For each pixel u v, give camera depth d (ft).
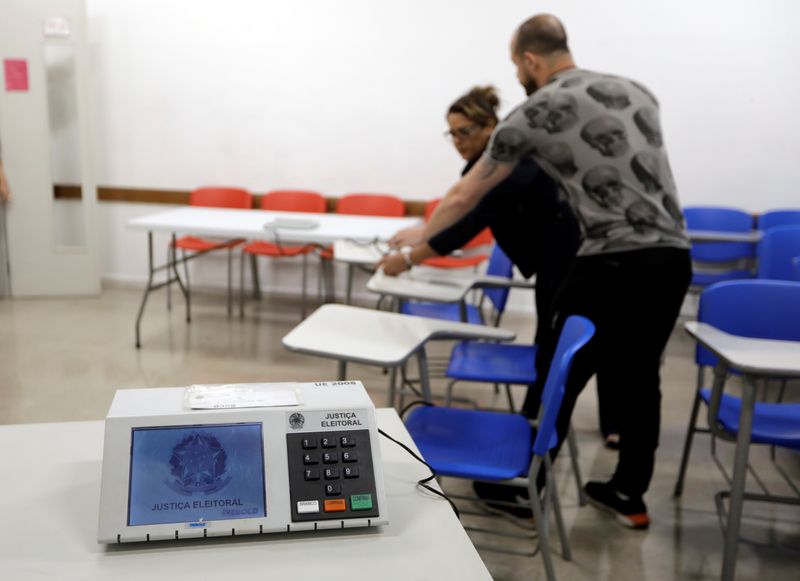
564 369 6.04
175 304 17.76
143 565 2.89
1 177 17.30
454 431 7.25
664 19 16.37
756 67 16.26
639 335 7.67
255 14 17.87
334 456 3.27
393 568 2.93
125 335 15.10
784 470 10.13
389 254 11.35
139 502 3.05
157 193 18.98
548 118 7.32
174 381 12.53
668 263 7.39
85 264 18.01
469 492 9.23
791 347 7.40
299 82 18.02
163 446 3.17
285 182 18.57
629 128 7.32
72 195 17.98
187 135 18.70
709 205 17.03
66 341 14.56
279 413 3.33
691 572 7.70
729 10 16.12
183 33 18.20
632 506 8.52
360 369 13.61
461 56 17.25
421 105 17.61
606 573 7.63
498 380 8.77
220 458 3.19
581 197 7.44
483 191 8.02
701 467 10.16
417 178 17.98
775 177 16.71
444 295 9.25
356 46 17.61
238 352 14.24
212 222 13.82
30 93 17.11
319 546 3.06
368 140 18.01
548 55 7.98
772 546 8.22
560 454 10.48
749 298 8.36
